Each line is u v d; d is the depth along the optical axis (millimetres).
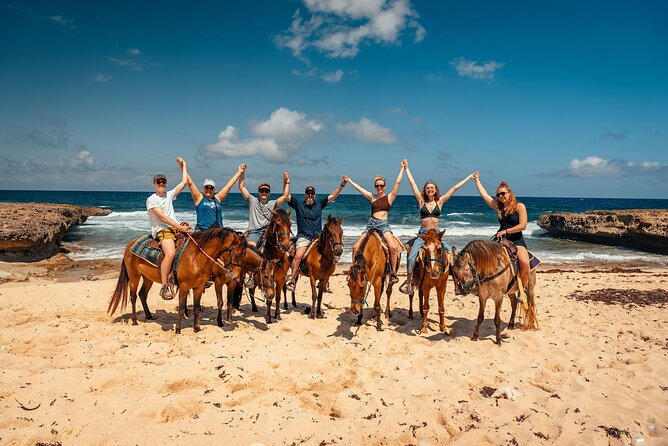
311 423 4484
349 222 42250
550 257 24656
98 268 18156
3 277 15078
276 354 6586
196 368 5887
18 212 23531
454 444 4242
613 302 11094
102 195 123812
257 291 11727
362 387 5555
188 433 4223
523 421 4688
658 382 5832
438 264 6914
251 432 4277
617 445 4270
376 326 8500
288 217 8047
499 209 7742
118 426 4270
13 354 6168
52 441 4055
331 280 14492
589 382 5859
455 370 6211
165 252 7262
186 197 83312
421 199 8289
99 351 6469
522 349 7285
